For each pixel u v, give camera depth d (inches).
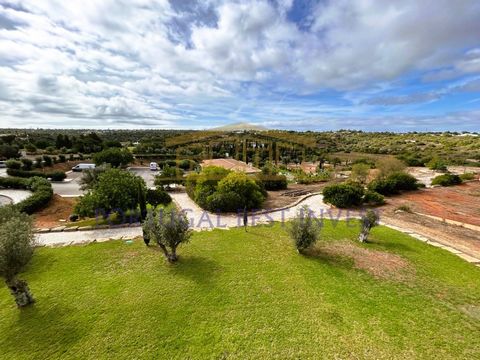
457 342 155.3
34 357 148.8
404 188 665.0
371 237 335.6
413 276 233.5
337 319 175.2
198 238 335.3
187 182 692.1
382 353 147.4
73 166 1341.0
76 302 197.8
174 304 193.2
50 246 312.0
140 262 266.2
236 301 196.2
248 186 509.4
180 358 145.3
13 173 984.9
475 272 241.1
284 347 152.2
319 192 682.8
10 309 192.9
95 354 149.7
